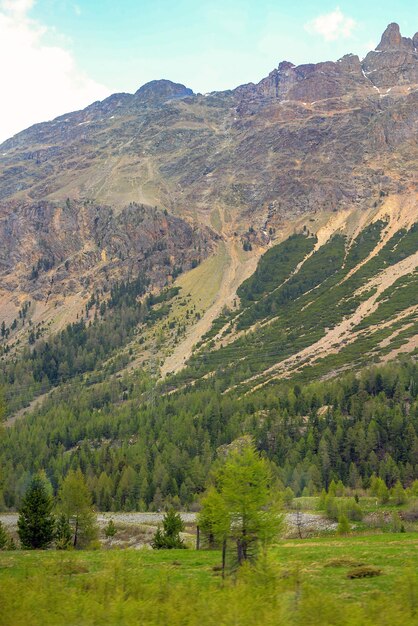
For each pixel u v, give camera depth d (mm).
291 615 30703
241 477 47781
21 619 31438
